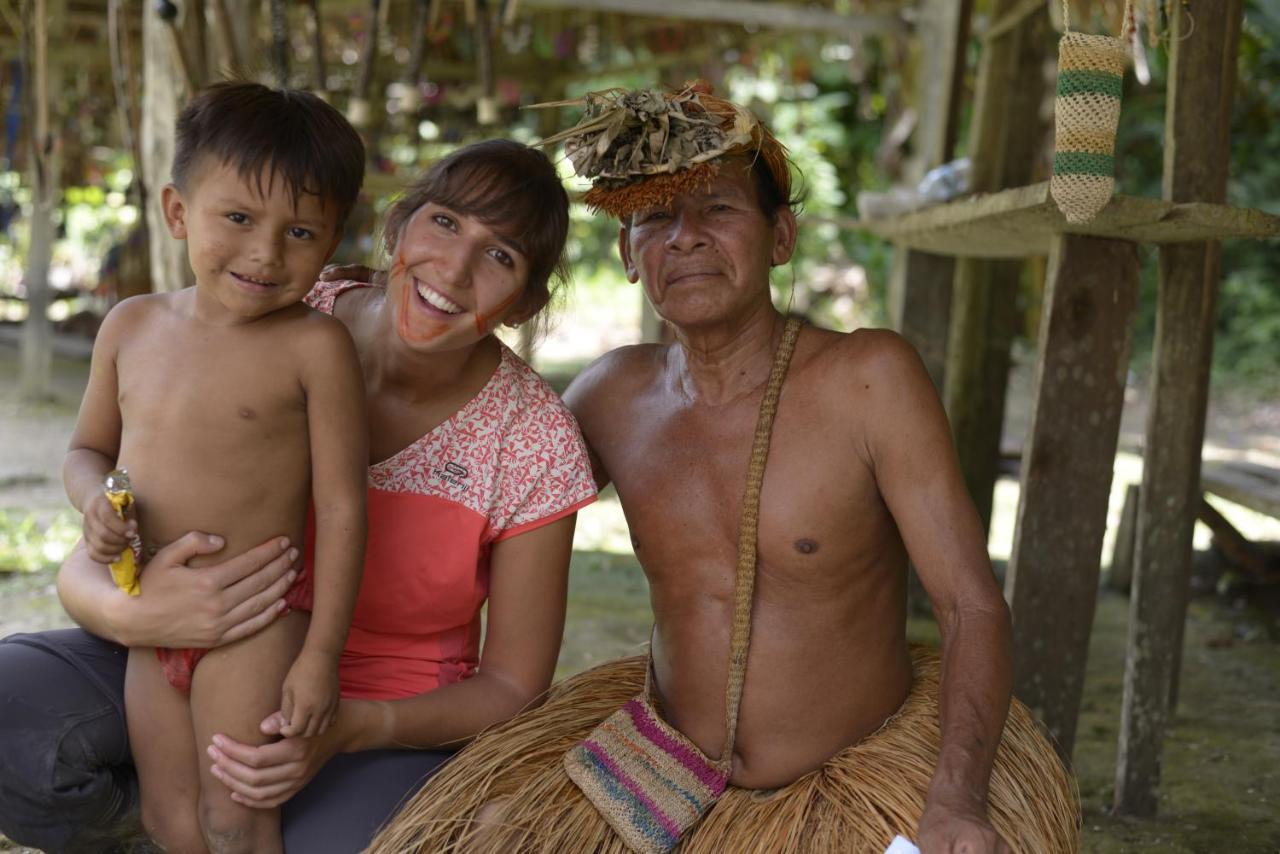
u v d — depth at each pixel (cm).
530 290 216
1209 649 435
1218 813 299
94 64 836
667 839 199
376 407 221
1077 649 289
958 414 458
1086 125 220
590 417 236
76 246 1334
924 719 208
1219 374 1084
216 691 201
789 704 210
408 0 778
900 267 461
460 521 220
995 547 547
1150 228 255
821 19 638
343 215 203
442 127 908
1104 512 286
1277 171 1152
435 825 201
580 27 870
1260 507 420
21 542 505
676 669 219
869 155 1277
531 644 226
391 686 226
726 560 214
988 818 179
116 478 193
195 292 212
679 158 204
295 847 208
